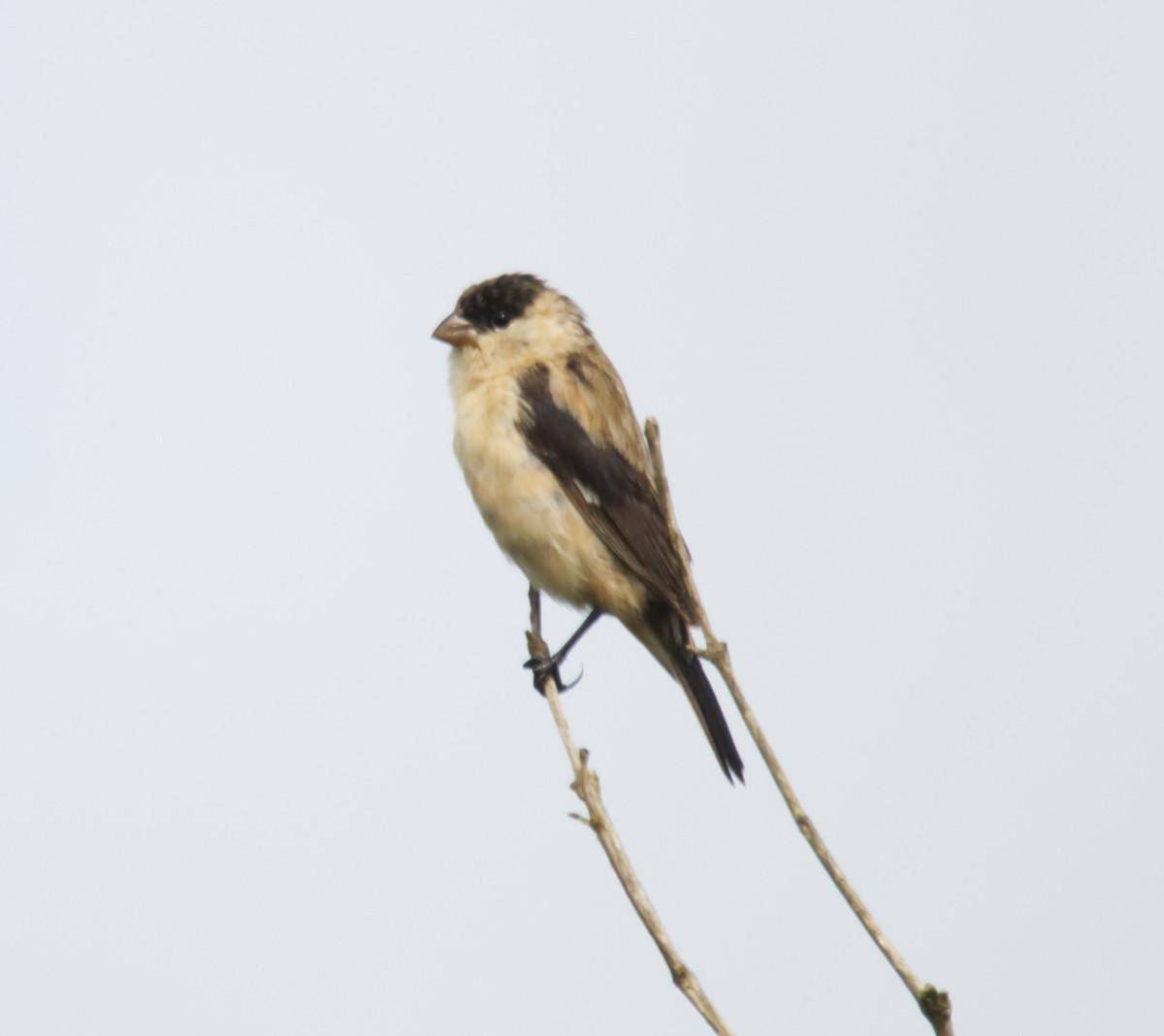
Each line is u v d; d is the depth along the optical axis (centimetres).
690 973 701
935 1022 645
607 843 745
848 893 675
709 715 1272
